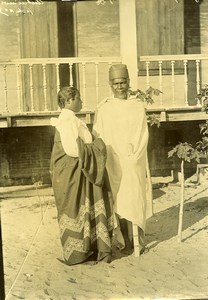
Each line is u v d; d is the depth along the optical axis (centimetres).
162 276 468
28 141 1067
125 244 540
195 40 1098
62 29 1049
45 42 1042
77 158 491
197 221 673
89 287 448
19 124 886
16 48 1041
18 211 793
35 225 691
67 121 491
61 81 1046
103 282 457
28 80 1035
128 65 823
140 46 1027
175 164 1063
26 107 1041
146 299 416
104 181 512
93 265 504
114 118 531
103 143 498
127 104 535
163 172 1065
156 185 970
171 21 1027
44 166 1073
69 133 485
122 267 495
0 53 1036
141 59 860
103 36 1066
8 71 1038
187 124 1069
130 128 529
